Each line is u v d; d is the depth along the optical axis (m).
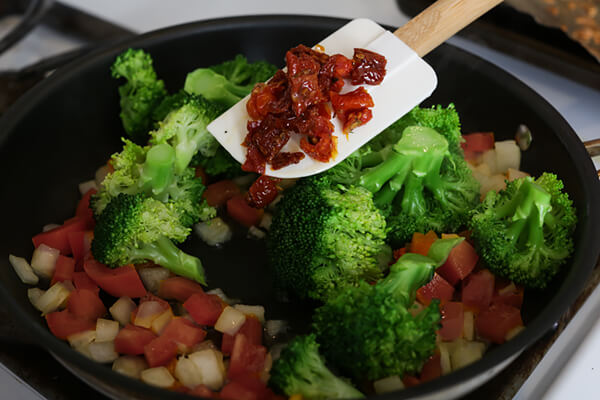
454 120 0.41
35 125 0.41
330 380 0.34
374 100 0.38
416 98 0.38
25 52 0.51
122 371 0.37
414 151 0.39
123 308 0.39
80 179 0.44
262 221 0.43
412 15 0.50
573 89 0.48
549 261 0.38
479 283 0.39
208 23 0.45
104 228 0.39
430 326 0.35
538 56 0.47
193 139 0.42
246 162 0.38
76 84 0.43
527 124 0.42
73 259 0.40
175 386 0.36
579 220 0.37
